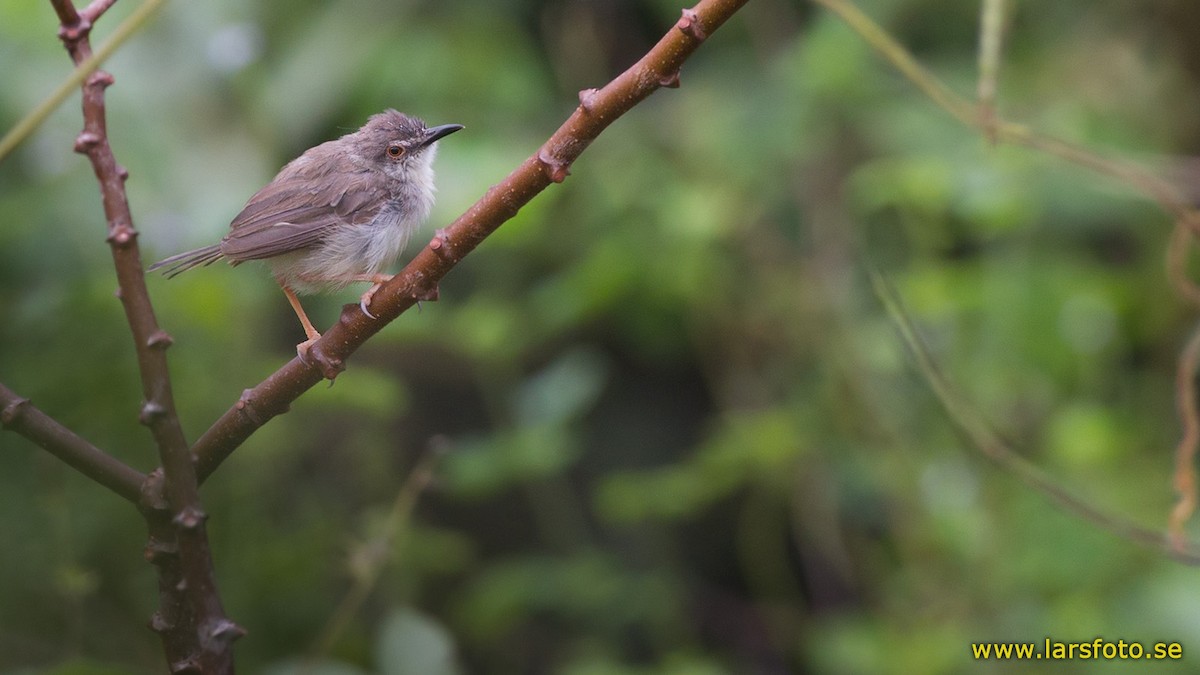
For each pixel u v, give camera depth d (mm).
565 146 4621
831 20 11211
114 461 4562
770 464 10922
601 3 12500
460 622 12227
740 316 11562
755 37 12164
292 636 10484
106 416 9227
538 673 12391
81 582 8289
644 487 10906
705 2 4477
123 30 4742
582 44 12141
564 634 12594
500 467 10055
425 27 11625
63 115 9547
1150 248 11930
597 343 13219
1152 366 12555
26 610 8922
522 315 11375
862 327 10828
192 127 10055
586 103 4574
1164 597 9672
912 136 11258
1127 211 11445
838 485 11227
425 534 10852
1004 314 10742
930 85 6809
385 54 11320
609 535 12547
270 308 11414
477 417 12727
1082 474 10336
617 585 11211
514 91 11555
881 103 11445
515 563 11766
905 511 10539
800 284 11148
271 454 10375
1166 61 12508
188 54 10070
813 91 11148
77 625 8422
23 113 9422
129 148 9648
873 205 10695
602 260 10734
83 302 9242
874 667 9992
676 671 10516
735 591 12938
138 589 9344
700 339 11945
